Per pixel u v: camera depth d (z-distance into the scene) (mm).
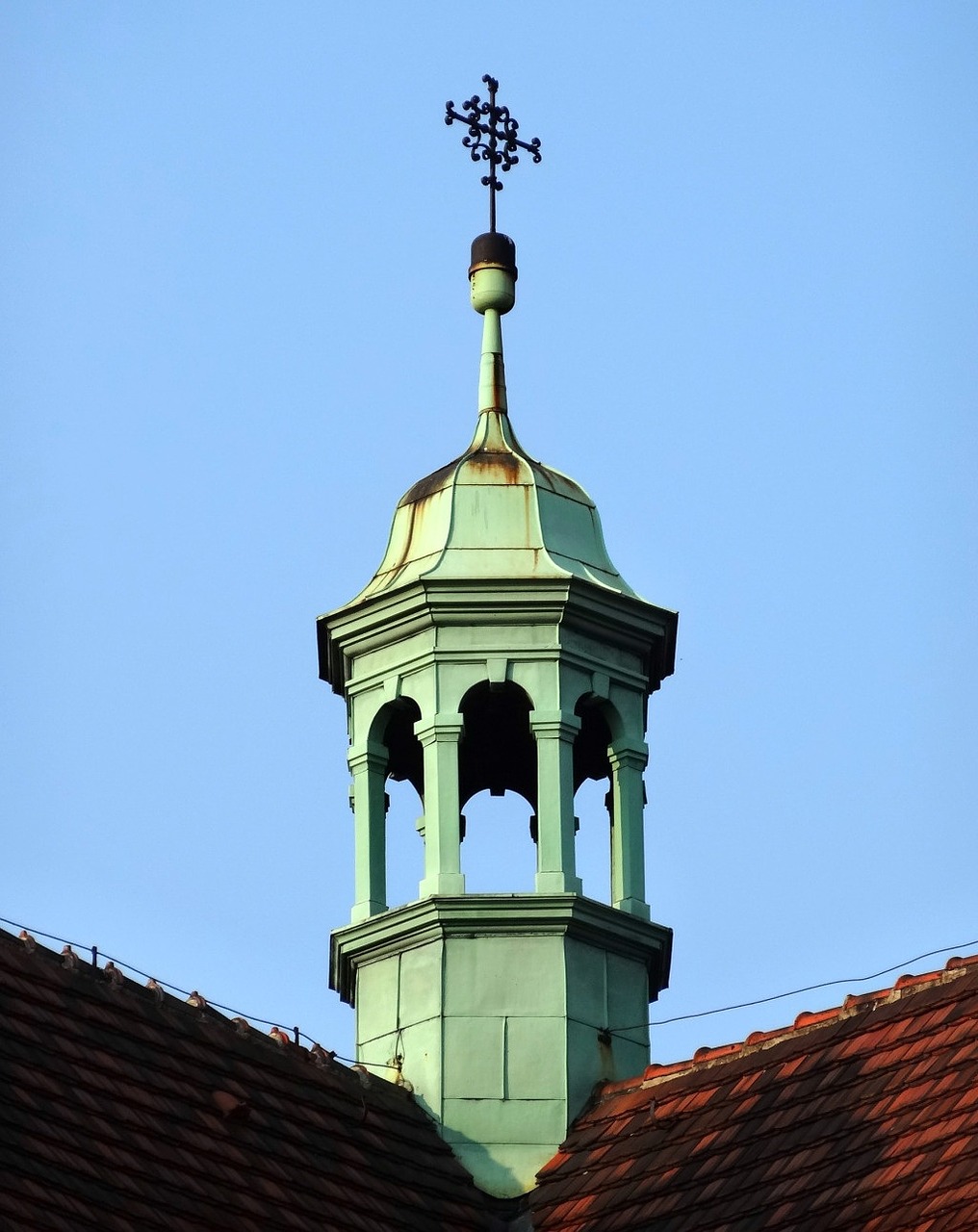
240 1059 63656
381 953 68125
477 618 69250
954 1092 58969
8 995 60688
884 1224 56719
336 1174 62781
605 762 71062
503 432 71812
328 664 70938
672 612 70375
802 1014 63875
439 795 68438
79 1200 57281
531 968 67250
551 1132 65812
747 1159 61000
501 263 73000
